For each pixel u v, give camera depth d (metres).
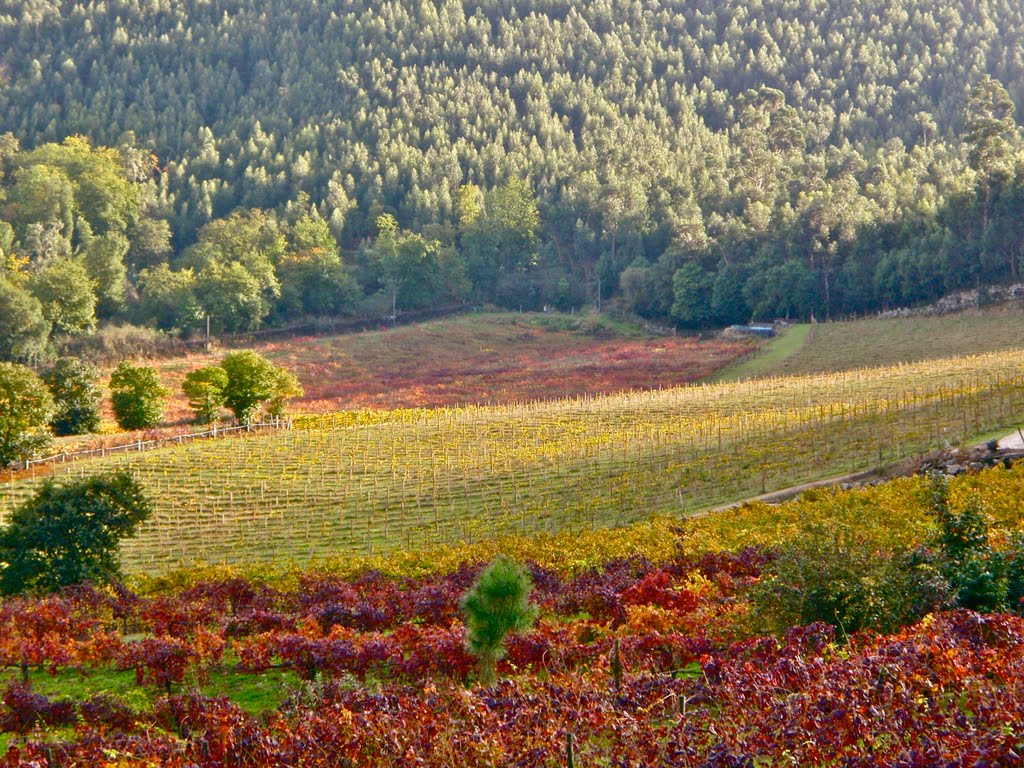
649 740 15.08
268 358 135.75
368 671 24.28
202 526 52.41
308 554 47.03
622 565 33.47
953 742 13.59
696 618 24.36
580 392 104.00
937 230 137.38
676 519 43.22
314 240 188.12
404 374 124.88
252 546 48.88
